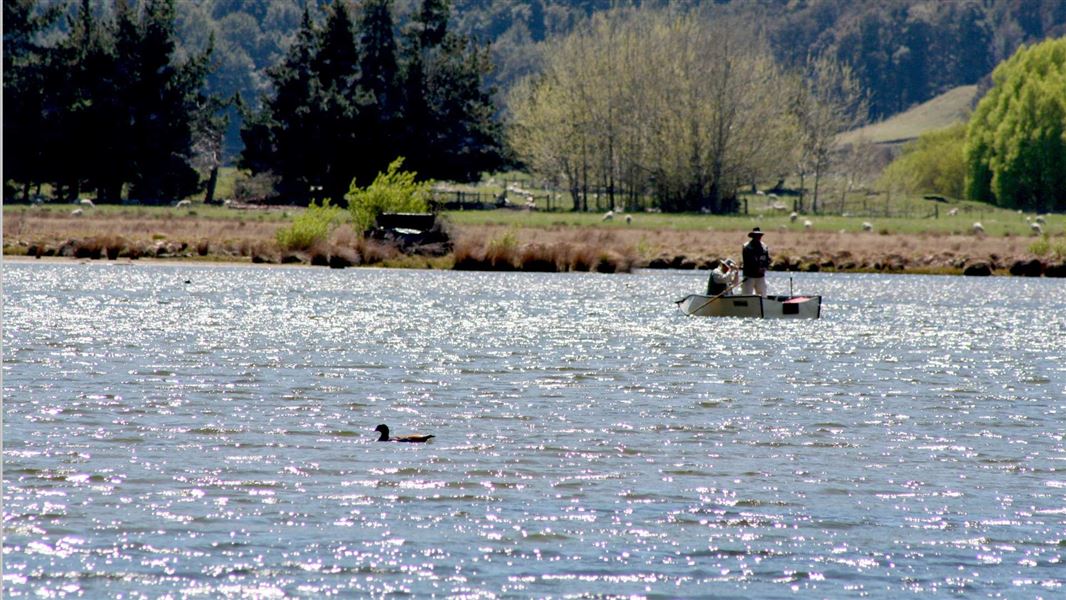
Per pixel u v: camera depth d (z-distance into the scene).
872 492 53.34
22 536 44.97
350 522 47.53
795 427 67.75
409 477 54.41
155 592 39.81
